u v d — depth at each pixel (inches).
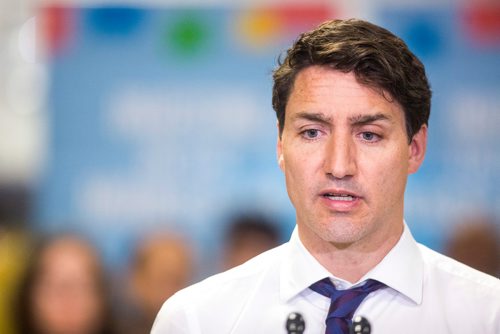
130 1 333.1
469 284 168.2
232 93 333.4
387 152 157.4
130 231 330.0
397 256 165.8
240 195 331.3
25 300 263.9
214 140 333.4
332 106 155.8
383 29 163.6
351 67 155.9
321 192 156.9
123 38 333.1
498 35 328.2
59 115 332.5
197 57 333.4
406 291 164.9
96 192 330.6
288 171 161.9
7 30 403.9
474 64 329.4
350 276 165.6
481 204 327.0
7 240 330.0
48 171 331.9
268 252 180.7
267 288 173.0
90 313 265.1
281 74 166.1
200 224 330.6
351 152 155.7
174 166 332.5
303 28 332.2
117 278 313.6
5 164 413.7
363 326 159.6
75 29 333.1
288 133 161.8
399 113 159.5
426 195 328.5
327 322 161.2
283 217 330.0
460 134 328.5
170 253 312.3
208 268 325.7
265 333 168.9
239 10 333.1
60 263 264.4
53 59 332.8
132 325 300.8
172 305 175.6
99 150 331.9
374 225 158.7
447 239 325.7
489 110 327.9
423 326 163.9
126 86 332.8
